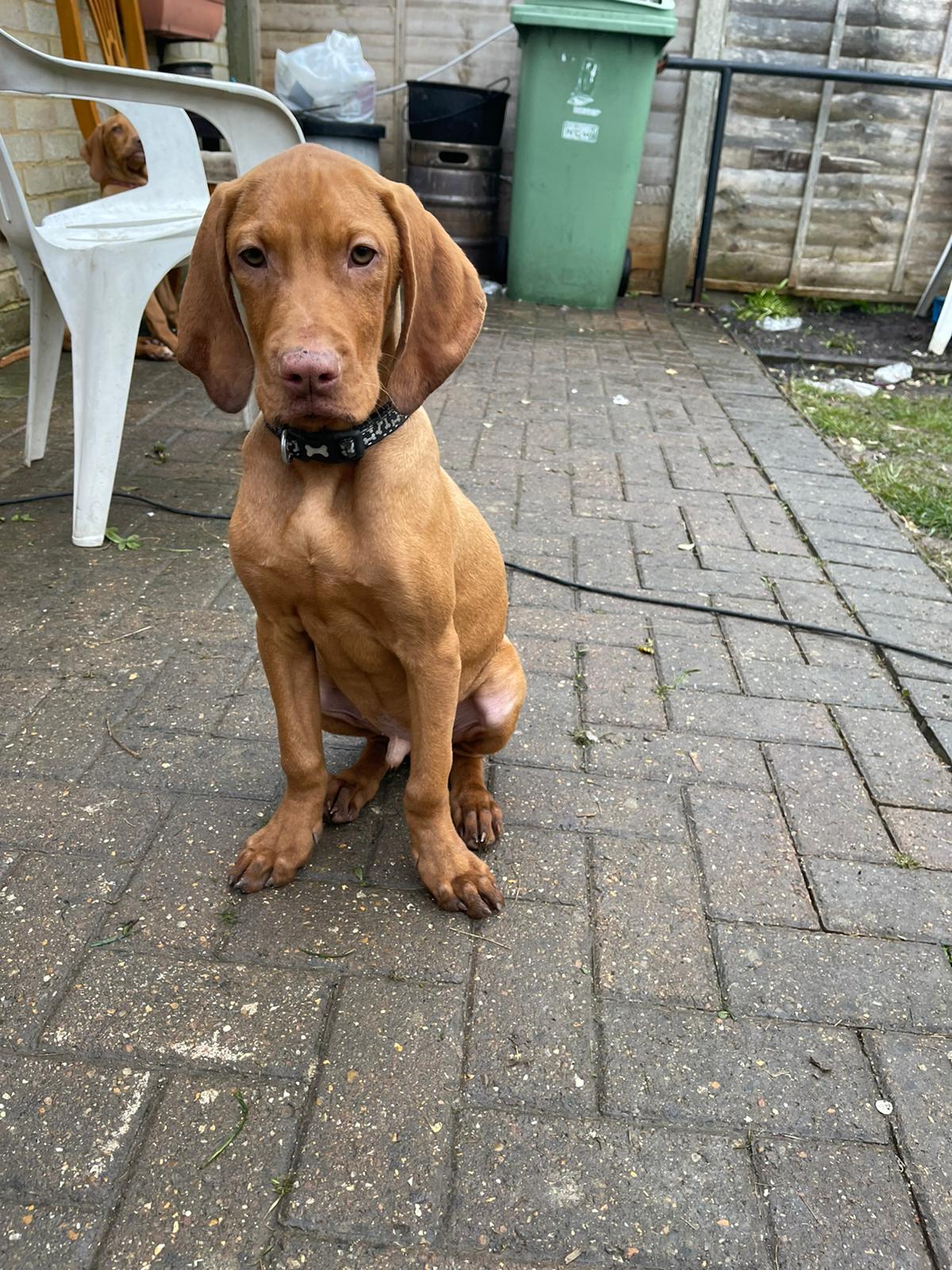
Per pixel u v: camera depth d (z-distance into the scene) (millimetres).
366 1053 681
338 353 638
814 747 1057
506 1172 608
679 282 3348
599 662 1193
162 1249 559
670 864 878
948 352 2893
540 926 800
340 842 884
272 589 750
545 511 1605
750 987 754
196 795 926
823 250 3262
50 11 2275
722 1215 593
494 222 3295
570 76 2803
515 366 2416
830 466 1885
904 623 1319
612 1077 674
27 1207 575
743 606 1343
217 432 1852
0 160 1214
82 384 1321
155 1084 650
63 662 1118
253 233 656
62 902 793
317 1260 557
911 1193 613
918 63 3029
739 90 3094
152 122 1572
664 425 2057
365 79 2996
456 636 785
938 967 784
